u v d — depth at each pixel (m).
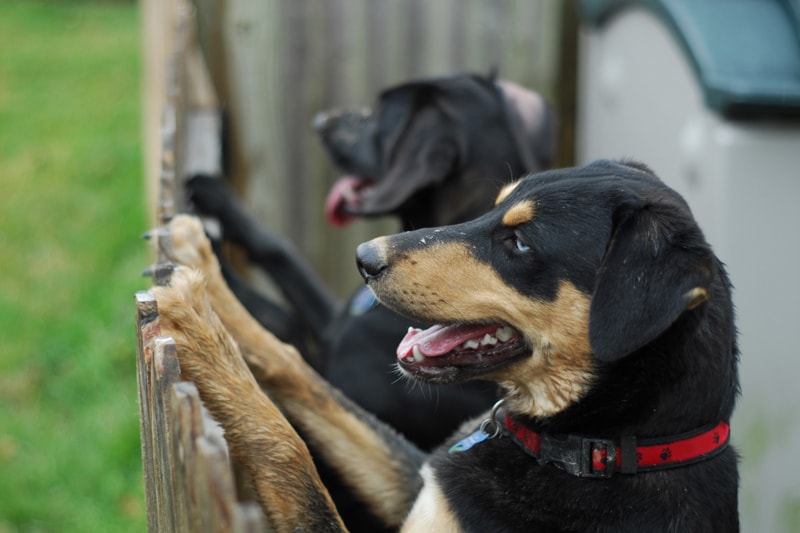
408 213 4.36
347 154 4.63
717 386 2.58
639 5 5.09
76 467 5.31
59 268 7.90
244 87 6.19
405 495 3.07
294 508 2.47
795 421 4.41
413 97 4.35
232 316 2.92
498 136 4.17
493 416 2.82
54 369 6.41
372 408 3.81
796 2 4.42
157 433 1.94
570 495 2.54
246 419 2.45
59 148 11.08
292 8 6.12
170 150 3.12
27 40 16.36
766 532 4.47
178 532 1.78
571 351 2.63
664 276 2.39
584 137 6.28
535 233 2.66
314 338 4.58
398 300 2.73
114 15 18.36
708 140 4.37
